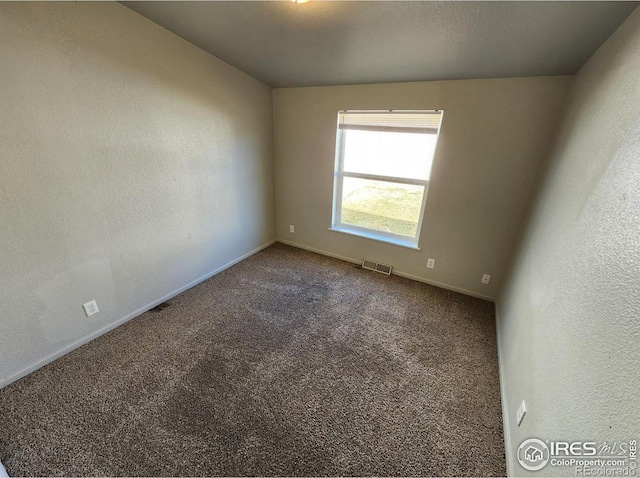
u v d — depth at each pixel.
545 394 1.14
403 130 2.73
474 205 2.59
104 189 1.93
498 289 2.68
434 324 2.38
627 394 0.68
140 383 1.72
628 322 0.73
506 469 1.34
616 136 1.05
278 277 3.09
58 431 1.43
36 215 1.63
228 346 2.06
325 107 3.02
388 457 1.37
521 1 1.30
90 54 1.70
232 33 2.02
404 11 1.51
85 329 2.01
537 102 2.12
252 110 3.05
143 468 1.29
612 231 0.91
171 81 2.18
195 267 2.82
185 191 2.52
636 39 1.07
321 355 2.00
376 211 3.24
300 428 1.50
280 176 3.66
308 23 1.76
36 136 1.55
